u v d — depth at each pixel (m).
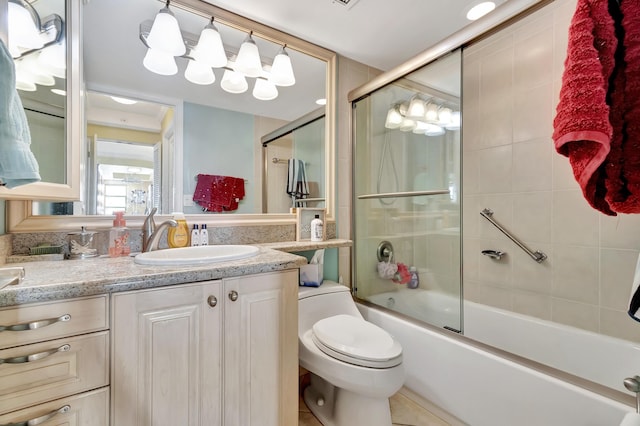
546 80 1.59
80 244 1.11
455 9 1.48
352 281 2.05
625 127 0.52
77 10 1.06
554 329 1.52
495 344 1.76
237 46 1.60
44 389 0.69
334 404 1.35
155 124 1.39
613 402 0.95
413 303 1.84
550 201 1.60
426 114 1.76
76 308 0.73
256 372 1.01
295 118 1.80
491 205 1.87
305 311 1.50
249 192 1.65
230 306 0.95
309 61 1.85
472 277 1.99
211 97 1.54
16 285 0.69
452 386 1.38
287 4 1.45
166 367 0.85
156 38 1.33
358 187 2.05
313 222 1.73
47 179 0.97
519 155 1.72
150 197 1.37
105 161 1.27
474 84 1.94
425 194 1.82
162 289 0.84
